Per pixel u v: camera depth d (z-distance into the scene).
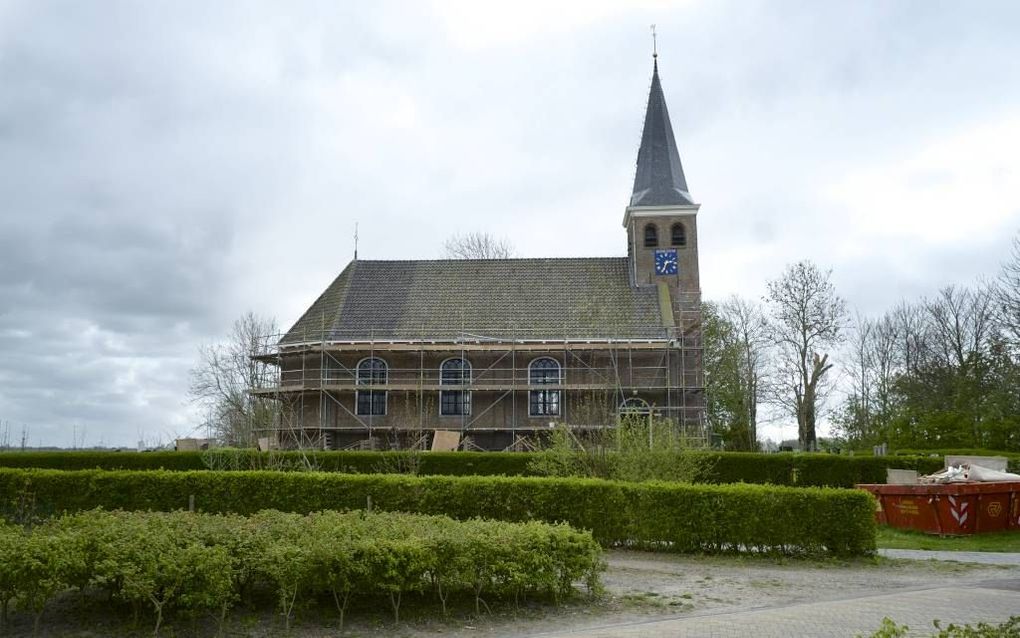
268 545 11.12
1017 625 8.25
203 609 10.65
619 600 12.60
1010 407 43.25
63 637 10.08
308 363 44.00
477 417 42.84
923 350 59.69
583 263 48.44
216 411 54.47
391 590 11.13
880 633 7.26
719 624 10.72
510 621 11.29
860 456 34.66
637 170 50.44
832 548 17.08
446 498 19.05
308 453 33.22
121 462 34.56
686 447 24.75
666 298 45.97
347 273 47.62
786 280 55.19
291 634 10.48
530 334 43.75
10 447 54.69
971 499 20.73
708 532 17.44
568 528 12.87
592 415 36.09
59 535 10.61
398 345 42.84
